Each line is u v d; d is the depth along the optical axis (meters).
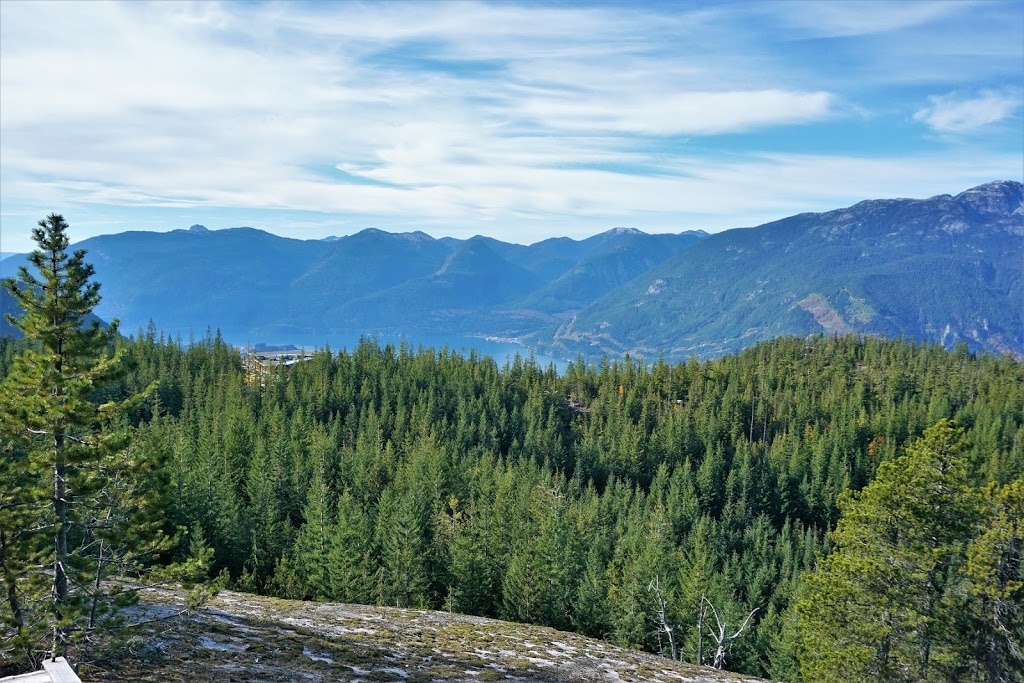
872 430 169.38
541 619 56.94
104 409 18.12
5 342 132.50
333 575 56.88
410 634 24.70
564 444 158.75
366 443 120.50
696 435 160.00
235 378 155.88
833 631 27.09
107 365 18.80
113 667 16.72
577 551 71.38
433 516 80.31
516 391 190.50
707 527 104.81
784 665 56.12
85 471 18.06
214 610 24.50
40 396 17.39
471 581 58.75
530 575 57.47
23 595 17.55
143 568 18.97
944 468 26.50
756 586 83.06
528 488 98.81
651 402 185.62
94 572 17.83
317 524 65.19
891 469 27.23
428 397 162.75
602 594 61.22
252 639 20.95
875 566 26.22
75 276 17.91
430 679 19.30
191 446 88.69
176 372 159.50
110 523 18.11
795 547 110.75
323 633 23.12
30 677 13.95
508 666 22.06
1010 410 187.38
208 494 68.94
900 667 25.84
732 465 146.25
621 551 77.62
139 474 18.61
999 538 24.28
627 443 149.88
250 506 78.38
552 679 21.16
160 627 20.52
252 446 102.38
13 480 17.25
